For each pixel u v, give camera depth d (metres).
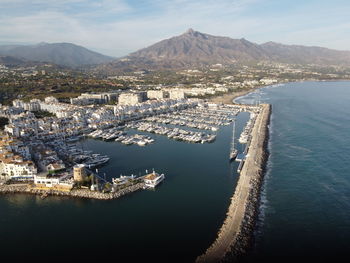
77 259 114.69
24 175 182.12
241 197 156.00
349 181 176.62
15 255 118.19
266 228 132.12
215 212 146.25
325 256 113.88
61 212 149.88
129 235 129.00
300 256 113.94
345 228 131.38
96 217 144.38
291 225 134.12
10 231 134.50
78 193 165.50
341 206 149.50
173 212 147.12
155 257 114.44
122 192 166.00
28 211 151.50
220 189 172.25
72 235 130.25
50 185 171.88
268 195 162.25
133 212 147.88
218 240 121.06
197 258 111.00
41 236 130.25
